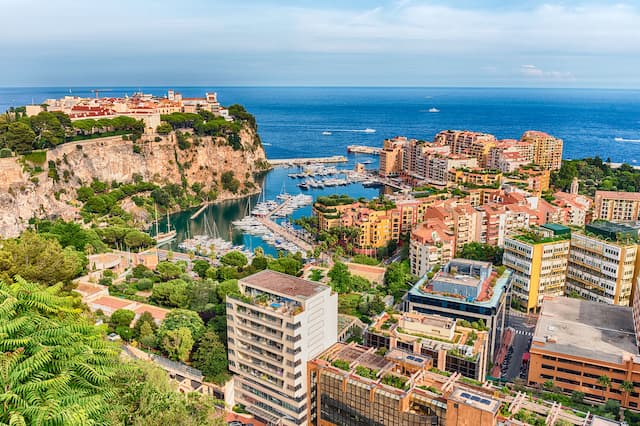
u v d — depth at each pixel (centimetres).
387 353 15988
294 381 16638
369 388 14025
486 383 14238
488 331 19150
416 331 18225
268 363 17238
